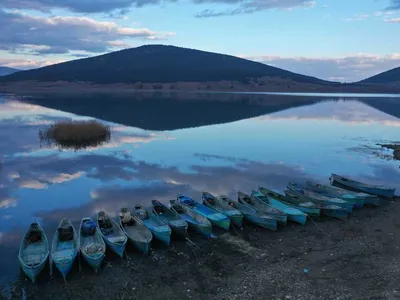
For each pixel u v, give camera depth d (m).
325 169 42.78
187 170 41.25
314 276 19.73
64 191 33.72
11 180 36.78
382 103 152.00
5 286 19.00
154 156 47.75
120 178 37.88
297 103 145.25
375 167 43.94
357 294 18.03
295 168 42.84
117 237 22.52
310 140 60.88
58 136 56.09
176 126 74.12
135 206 27.66
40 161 44.22
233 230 25.64
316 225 26.61
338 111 112.19
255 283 19.17
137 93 199.62
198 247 23.20
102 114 92.69
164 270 20.56
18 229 25.86
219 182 36.91
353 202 29.12
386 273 19.89
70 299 18.02
